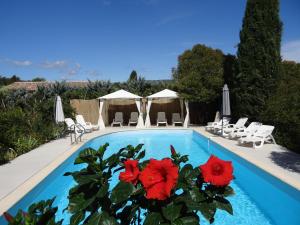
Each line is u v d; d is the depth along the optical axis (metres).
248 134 12.55
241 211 6.32
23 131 12.76
